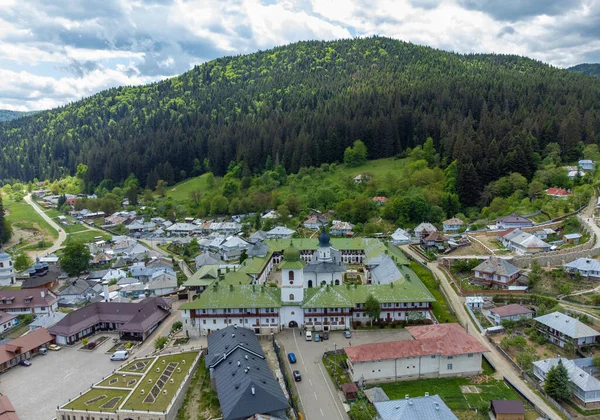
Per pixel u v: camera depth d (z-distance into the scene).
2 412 92.62
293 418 89.75
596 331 111.19
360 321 132.00
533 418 88.94
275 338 125.19
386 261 159.00
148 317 137.62
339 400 96.88
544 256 155.50
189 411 95.19
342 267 154.75
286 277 128.62
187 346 122.31
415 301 129.50
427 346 105.56
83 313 140.38
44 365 119.69
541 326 120.12
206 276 163.38
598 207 195.00
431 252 184.50
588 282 139.25
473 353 105.06
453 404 94.31
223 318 129.12
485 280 148.12
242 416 85.00
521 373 104.81
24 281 183.75
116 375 108.38
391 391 99.69
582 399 92.56
